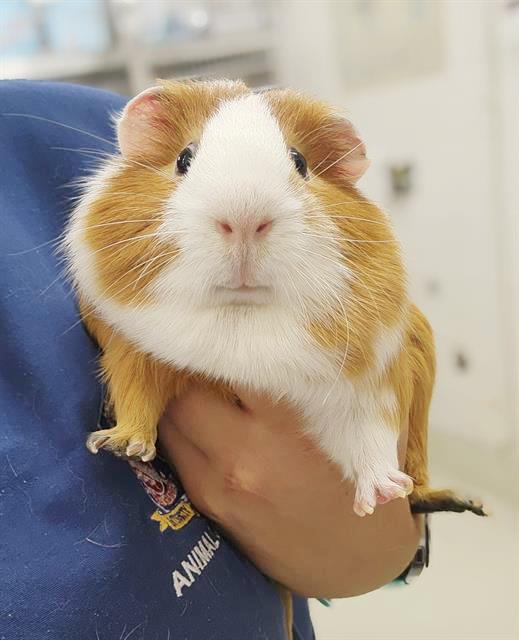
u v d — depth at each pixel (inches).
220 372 11.4
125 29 32.3
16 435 10.9
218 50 35.5
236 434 12.1
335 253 11.0
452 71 30.2
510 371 32.8
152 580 11.0
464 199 31.8
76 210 12.5
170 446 12.5
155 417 11.8
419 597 29.6
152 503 11.6
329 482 12.6
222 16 35.5
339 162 12.1
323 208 11.1
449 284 34.3
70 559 10.5
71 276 12.6
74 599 10.3
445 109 31.2
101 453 11.4
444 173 32.4
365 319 11.3
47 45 30.4
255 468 12.2
